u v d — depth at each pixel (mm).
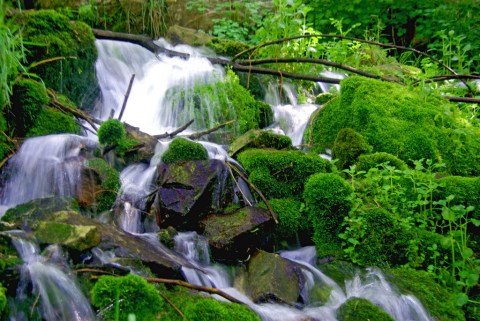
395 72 6262
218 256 3494
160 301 2719
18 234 2895
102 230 3104
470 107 5738
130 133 4211
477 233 3922
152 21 7453
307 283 3359
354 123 4848
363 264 3568
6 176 3828
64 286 2715
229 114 5277
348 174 4332
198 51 6598
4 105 3967
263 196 3871
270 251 3748
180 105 5328
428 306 3232
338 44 7090
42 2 7008
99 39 5762
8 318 2514
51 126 4242
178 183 3760
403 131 4660
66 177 3717
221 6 8156
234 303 2934
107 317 2619
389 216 3668
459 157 4629
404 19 9773
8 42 3814
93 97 5227
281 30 6547
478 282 3502
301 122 5547
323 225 3752
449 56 7148
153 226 3717
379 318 3008
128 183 3895
